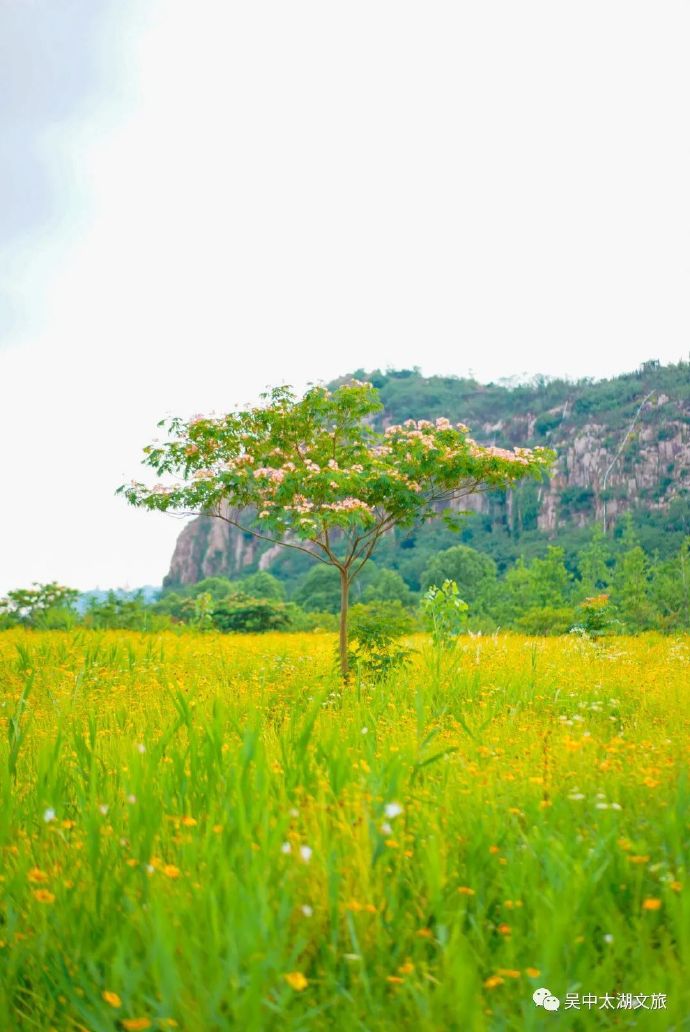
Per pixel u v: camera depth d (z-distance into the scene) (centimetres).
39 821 386
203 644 1460
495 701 776
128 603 2628
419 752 446
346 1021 253
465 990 242
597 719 746
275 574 18438
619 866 330
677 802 360
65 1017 265
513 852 341
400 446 1060
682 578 5500
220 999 246
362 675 970
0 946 298
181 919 287
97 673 1019
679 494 17100
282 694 894
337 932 287
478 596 8712
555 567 8200
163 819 373
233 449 1058
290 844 328
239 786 377
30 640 1446
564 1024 248
